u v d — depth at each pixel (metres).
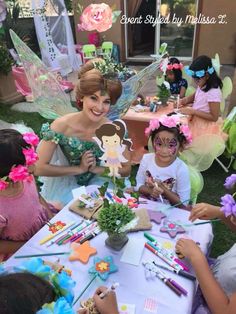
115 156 1.21
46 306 0.63
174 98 3.37
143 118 2.94
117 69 1.81
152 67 2.33
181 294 1.03
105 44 5.29
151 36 7.33
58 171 1.82
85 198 1.51
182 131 1.67
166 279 1.08
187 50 7.07
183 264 1.15
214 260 1.40
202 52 6.81
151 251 1.21
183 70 3.59
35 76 2.25
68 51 6.39
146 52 7.62
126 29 6.99
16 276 0.68
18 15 6.49
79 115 1.75
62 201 1.88
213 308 1.03
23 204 1.44
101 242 1.26
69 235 1.29
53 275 0.75
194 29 6.70
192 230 1.32
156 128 1.68
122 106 2.18
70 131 1.79
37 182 2.14
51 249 1.23
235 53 6.59
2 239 1.48
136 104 3.21
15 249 1.47
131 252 1.20
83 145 1.83
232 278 1.16
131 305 0.99
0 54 4.77
